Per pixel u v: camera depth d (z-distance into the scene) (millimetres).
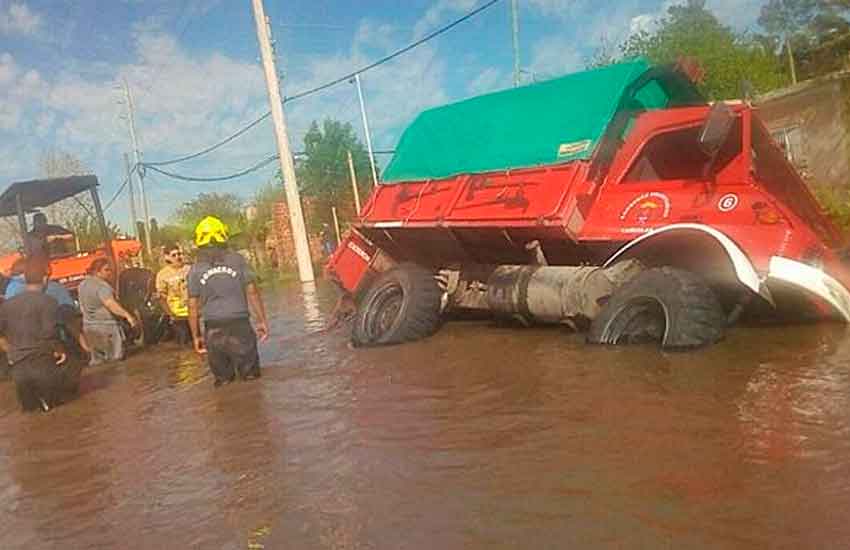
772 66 26562
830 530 3336
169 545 4090
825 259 7328
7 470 6078
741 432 4617
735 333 7422
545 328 9273
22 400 8625
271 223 42844
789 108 22531
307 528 4035
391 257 11547
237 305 8344
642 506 3787
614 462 4406
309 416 6395
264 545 3898
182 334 13008
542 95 9531
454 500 4156
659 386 5836
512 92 10000
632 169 8453
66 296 10758
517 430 5227
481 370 7297
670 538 3438
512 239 9250
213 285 8320
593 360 7016
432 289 9906
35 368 8555
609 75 8914
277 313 15547
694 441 4570
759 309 7781
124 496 5016
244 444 5805
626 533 3537
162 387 9023
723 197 7605
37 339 8625
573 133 8797
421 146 10867
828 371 5723
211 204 52000
